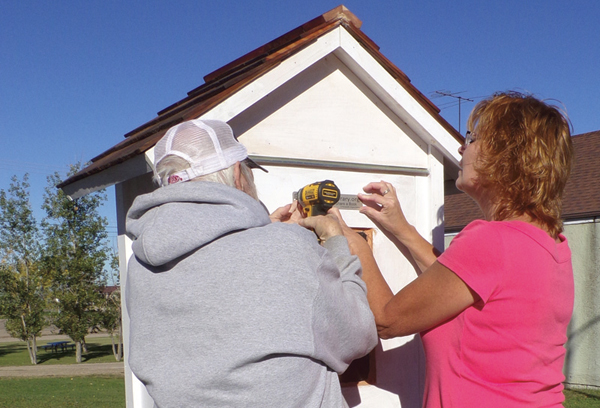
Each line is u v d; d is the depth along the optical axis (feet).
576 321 29.35
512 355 4.19
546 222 4.47
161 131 6.04
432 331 4.55
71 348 87.30
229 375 3.70
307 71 6.77
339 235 4.85
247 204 4.14
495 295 4.17
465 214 36.42
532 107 4.44
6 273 66.08
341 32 6.64
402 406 7.23
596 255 28.53
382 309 4.78
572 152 4.50
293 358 3.76
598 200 29.35
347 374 6.88
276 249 3.91
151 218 4.12
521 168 4.30
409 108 7.10
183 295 3.87
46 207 65.92
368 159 7.16
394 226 6.79
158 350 3.95
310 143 6.73
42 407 31.27
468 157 4.77
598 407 23.38
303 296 3.82
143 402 6.61
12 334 68.18
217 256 3.90
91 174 6.88
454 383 4.34
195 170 4.25
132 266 4.42
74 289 65.46
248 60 7.67
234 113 5.86
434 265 4.42
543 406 4.19
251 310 3.73
